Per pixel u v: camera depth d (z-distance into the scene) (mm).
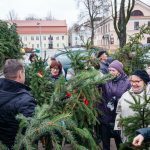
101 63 7016
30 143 2408
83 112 3486
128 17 28594
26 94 3129
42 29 80125
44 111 2662
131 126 3211
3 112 3035
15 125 3025
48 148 2652
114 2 29141
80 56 4805
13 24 8492
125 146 3127
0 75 3998
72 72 4672
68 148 2637
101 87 5340
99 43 69125
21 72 3305
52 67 6074
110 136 5418
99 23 63250
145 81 4301
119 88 5363
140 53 8430
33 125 2512
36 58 5391
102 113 4934
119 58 8453
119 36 28812
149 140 2947
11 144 3014
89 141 2889
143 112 3211
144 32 8859
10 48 7652
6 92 3107
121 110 4441
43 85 4691
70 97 2947
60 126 2525
